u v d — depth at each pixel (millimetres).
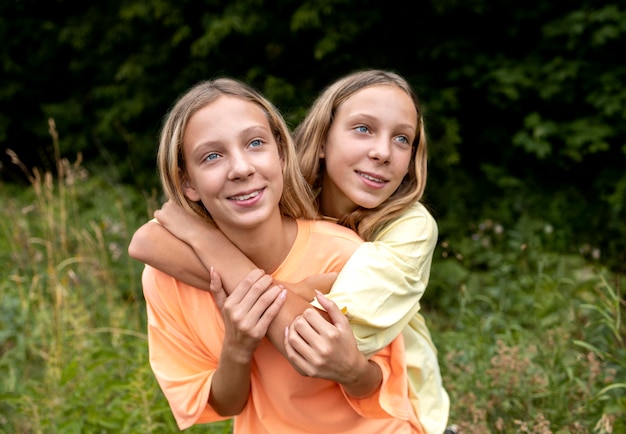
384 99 1761
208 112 1489
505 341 3475
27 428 3094
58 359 3295
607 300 3361
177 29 6348
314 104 1900
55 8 7418
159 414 2787
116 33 6699
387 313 1570
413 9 5867
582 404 2836
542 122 5730
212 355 1690
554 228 5684
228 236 1592
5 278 4715
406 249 1723
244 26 5812
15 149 7922
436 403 1896
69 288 4207
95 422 2707
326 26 5664
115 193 6297
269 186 1505
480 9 5570
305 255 1646
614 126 5668
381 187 1777
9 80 7551
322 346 1442
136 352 3404
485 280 4828
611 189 5957
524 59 5820
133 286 4535
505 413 2848
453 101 5770
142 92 6672
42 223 5332
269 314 1499
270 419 1701
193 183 1542
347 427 1693
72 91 7527
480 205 6059
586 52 5719
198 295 1657
